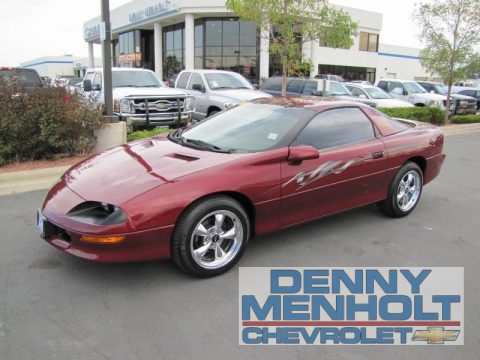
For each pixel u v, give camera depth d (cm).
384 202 530
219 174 373
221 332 304
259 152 408
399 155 518
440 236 490
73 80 2358
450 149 1118
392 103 1425
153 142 474
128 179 370
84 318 315
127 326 307
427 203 620
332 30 1190
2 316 314
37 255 411
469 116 1641
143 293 351
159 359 274
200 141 460
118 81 1120
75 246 346
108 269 387
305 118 450
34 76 1181
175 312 326
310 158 408
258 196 393
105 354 277
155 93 1005
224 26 3095
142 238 340
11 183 608
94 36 4241
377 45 4088
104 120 796
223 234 380
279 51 1252
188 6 2902
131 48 3978
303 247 446
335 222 523
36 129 709
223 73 1255
